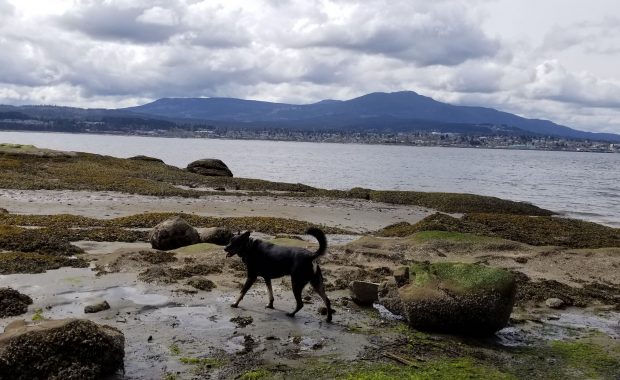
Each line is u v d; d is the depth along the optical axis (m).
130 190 33.28
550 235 23.78
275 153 159.00
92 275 12.59
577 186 66.69
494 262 15.96
